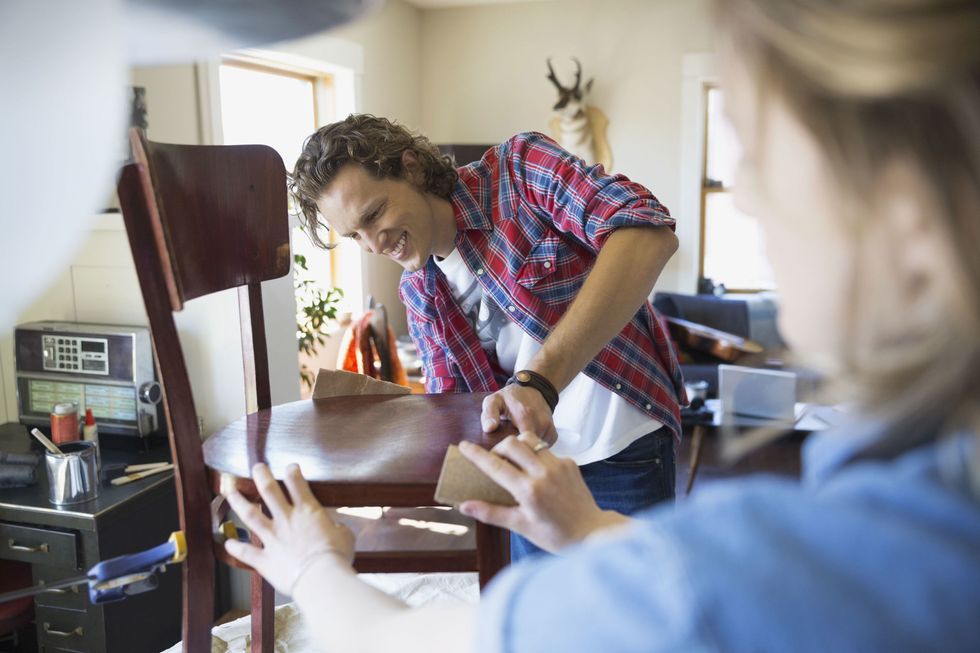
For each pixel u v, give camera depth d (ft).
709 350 14.80
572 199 3.96
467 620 1.52
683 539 1.09
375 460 2.78
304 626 4.78
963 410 1.07
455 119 17.83
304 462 2.78
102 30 1.25
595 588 1.13
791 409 9.95
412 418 3.34
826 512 1.06
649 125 16.72
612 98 16.84
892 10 0.96
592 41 16.70
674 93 16.47
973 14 0.94
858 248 1.06
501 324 4.45
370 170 3.89
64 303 7.32
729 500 1.14
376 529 3.33
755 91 1.10
